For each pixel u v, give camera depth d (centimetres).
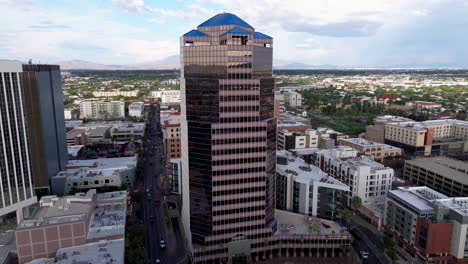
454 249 14912
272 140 15700
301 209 18312
